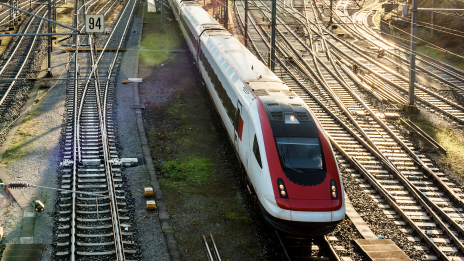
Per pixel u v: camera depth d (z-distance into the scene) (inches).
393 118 884.0
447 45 1461.6
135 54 1278.3
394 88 1079.6
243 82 657.6
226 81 743.1
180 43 1441.9
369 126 839.1
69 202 559.2
